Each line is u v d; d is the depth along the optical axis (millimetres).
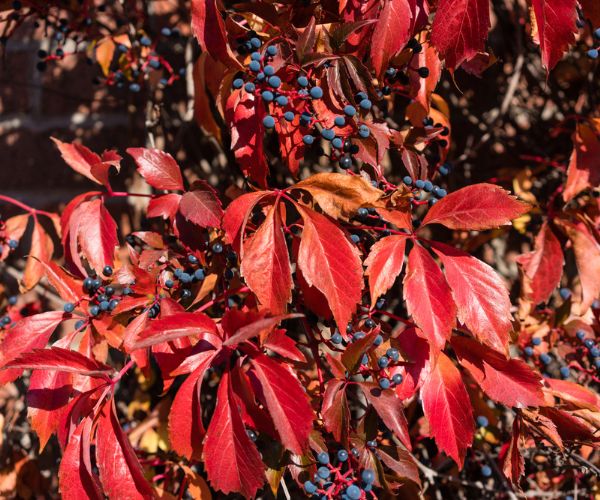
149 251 833
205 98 894
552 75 1118
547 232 989
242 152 812
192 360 754
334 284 743
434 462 998
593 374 933
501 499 976
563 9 764
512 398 796
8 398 1106
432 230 1077
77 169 872
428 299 757
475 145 1109
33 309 1074
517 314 963
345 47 810
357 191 751
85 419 754
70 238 836
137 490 744
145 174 837
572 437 850
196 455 747
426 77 858
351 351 760
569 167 961
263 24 839
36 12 1048
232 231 763
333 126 805
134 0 1097
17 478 1064
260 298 740
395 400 758
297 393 724
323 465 772
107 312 819
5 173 1146
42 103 1147
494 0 1113
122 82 1056
